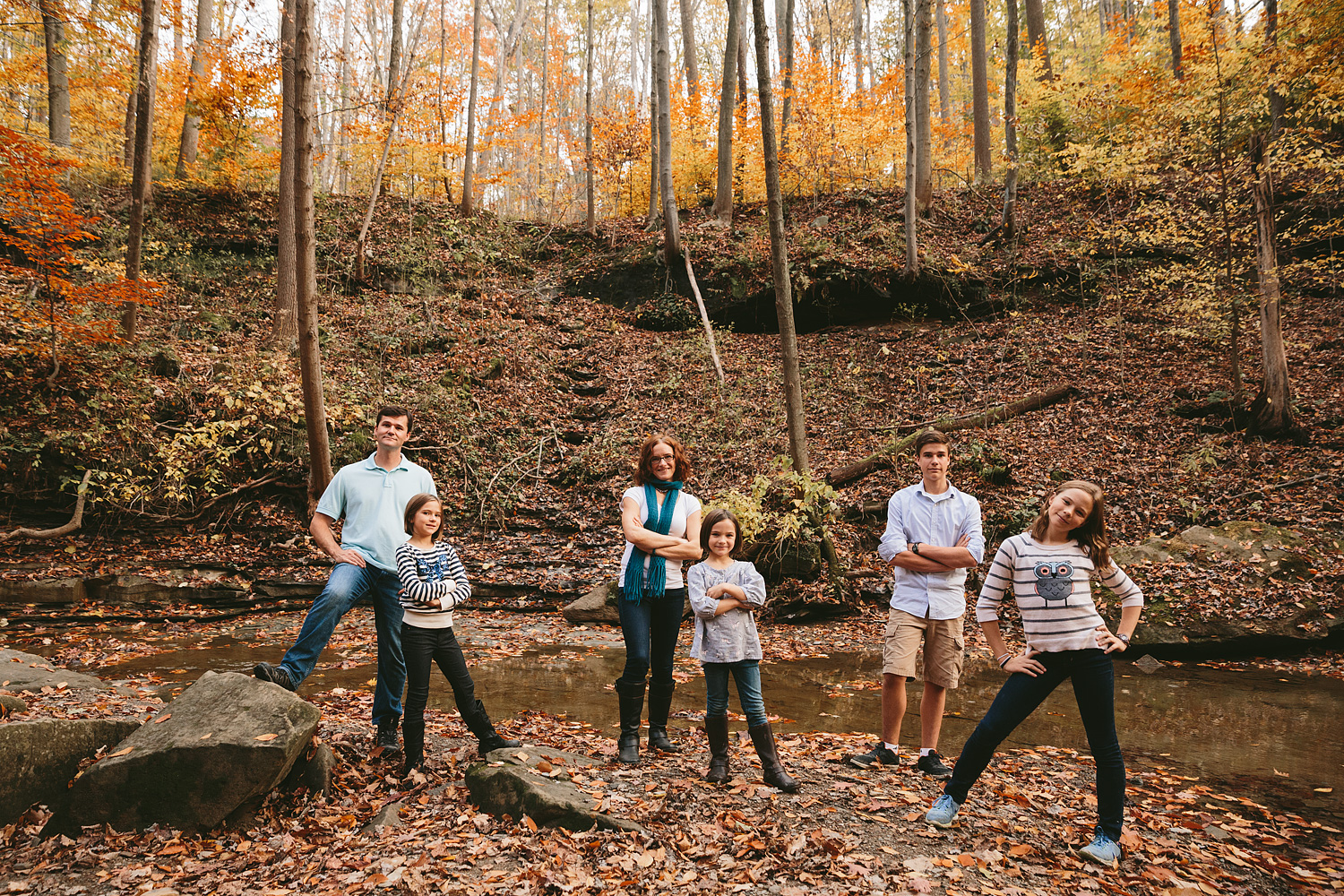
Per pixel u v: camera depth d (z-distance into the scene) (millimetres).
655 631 4434
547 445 13227
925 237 17047
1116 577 3361
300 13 9555
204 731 3463
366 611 9164
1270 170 11133
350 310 15609
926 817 3412
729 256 16844
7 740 3371
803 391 14180
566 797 3406
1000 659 3445
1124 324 14289
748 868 2980
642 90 33000
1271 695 6180
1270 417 10961
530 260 19406
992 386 13523
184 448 10680
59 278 11422
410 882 2861
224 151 17234
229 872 3039
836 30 30094
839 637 8430
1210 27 11328
